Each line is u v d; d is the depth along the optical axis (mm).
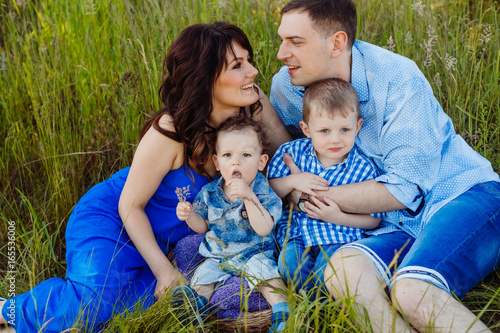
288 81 2912
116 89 3508
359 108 2568
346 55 2633
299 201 2637
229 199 2607
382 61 2580
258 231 2484
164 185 2699
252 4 4141
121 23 3836
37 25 4414
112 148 3500
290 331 2049
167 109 2586
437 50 3723
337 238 2547
